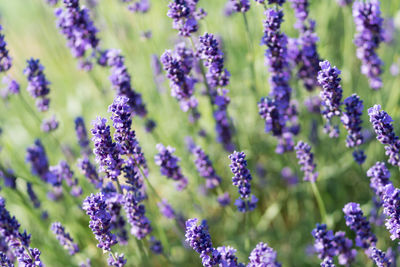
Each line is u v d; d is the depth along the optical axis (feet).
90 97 3.52
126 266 2.66
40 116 3.43
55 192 2.84
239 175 2.39
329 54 3.03
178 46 2.56
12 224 2.36
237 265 2.30
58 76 3.67
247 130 3.07
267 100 2.54
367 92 2.96
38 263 2.31
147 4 3.01
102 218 2.29
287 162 2.92
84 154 2.82
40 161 2.83
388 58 3.01
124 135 2.32
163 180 3.04
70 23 2.64
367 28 2.52
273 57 2.54
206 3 3.26
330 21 3.09
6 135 3.22
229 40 3.16
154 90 3.21
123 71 2.68
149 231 2.50
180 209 2.89
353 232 2.80
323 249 2.36
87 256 2.82
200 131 2.91
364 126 2.93
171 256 2.76
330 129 2.53
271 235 2.88
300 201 2.95
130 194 2.44
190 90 2.57
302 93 2.95
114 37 3.36
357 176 2.89
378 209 2.55
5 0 4.56
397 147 2.29
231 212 2.74
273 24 2.50
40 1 3.44
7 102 3.14
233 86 3.13
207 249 2.23
